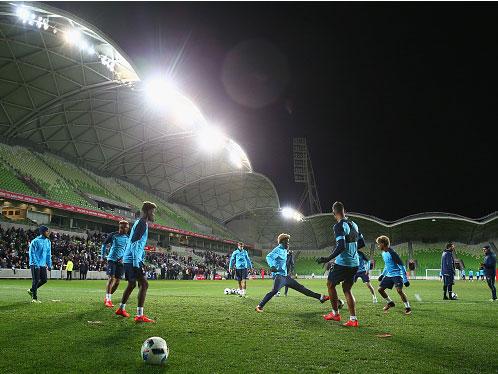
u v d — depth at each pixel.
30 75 37.78
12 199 36.06
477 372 4.69
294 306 11.41
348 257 7.95
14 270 29.59
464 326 8.02
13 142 46.09
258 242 89.38
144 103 47.06
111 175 60.94
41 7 27.08
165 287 23.91
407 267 69.06
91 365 4.77
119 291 17.17
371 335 6.88
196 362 5.01
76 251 37.22
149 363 4.86
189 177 69.75
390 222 70.25
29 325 7.06
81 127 49.44
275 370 4.70
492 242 72.81
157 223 56.19
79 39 31.66
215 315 8.95
